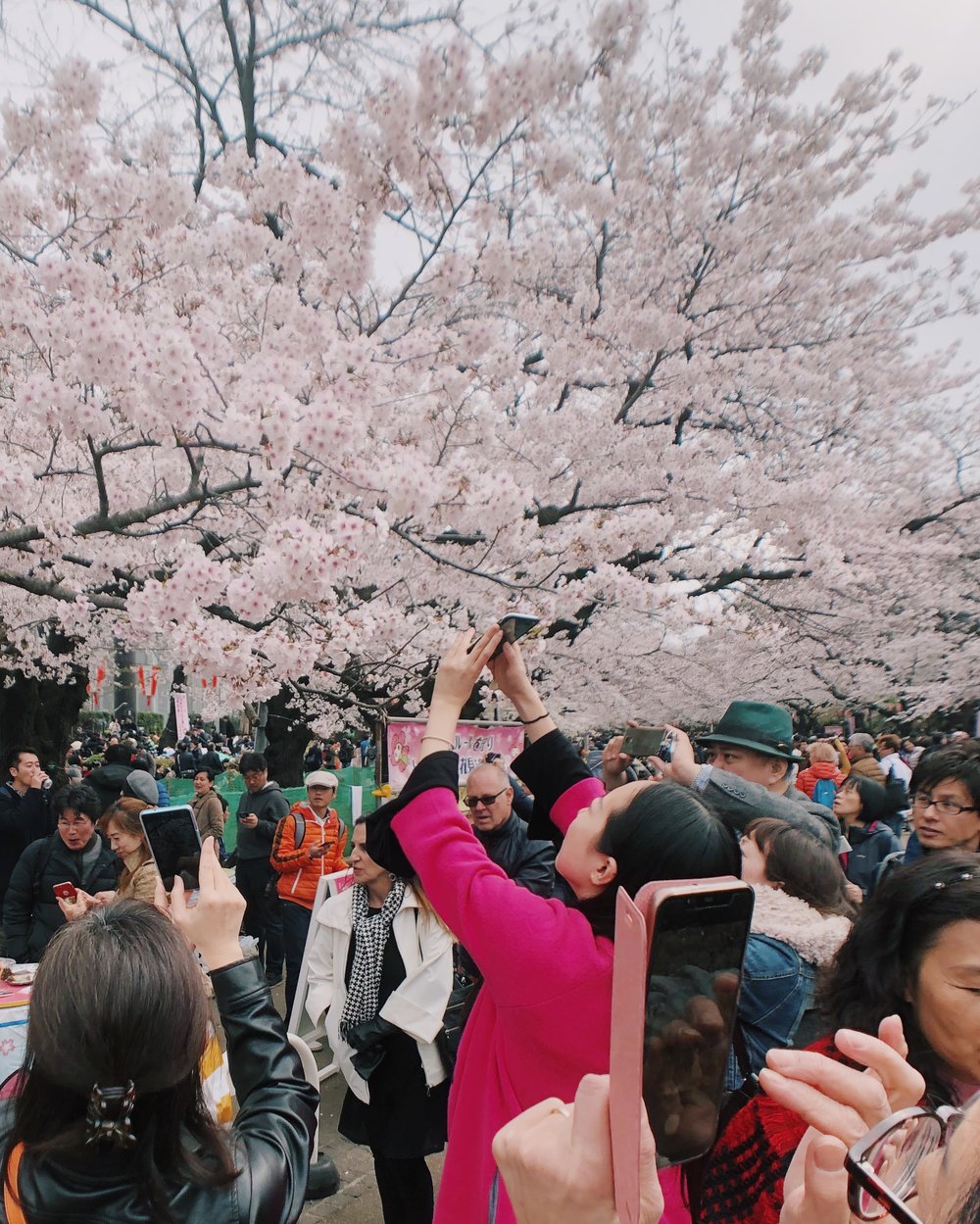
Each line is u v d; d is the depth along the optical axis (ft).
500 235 19.81
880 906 4.31
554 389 25.41
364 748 64.08
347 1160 12.48
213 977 4.30
